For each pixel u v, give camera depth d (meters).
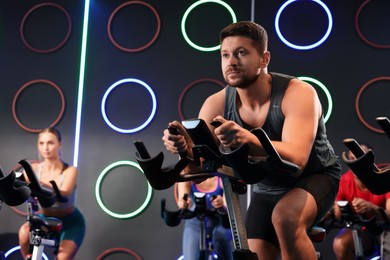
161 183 1.83
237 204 1.76
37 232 3.01
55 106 5.47
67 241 4.34
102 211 5.27
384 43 5.11
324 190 2.12
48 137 4.56
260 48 1.97
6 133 5.49
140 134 5.33
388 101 5.03
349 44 5.15
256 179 1.66
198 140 1.68
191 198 4.38
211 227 4.17
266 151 1.62
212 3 5.39
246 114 2.16
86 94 5.45
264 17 5.29
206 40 5.36
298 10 5.25
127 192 5.27
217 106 2.25
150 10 5.47
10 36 5.61
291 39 5.22
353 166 1.62
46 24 5.59
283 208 2.03
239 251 1.68
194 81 5.31
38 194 2.76
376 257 4.78
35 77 5.54
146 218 5.22
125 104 5.39
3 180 2.11
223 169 1.72
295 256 2.00
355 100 5.08
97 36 5.52
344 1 5.21
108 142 5.36
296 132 1.95
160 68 5.39
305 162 1.90
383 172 1.62
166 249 5.15
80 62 5.49
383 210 3.69
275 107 2.08
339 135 5.05
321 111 2.18
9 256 5.27
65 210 4.38
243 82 1.96
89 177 5.32
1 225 5.31
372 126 5.02
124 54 5.45
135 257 5.17
